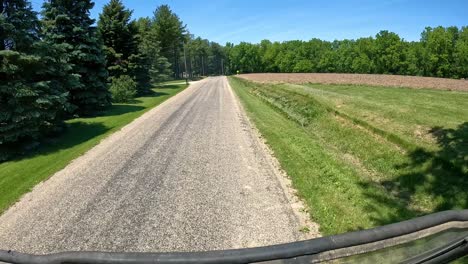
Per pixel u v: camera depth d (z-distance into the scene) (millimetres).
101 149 11398
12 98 11570
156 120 16797
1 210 6836
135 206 6605
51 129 13812
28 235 5652
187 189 7363
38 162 10461
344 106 14828
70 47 19125
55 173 9047
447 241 2051
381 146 9531
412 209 6324
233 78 71500
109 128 15523
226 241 5133
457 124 9734
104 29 30250
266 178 7793
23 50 12672
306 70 98438
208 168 8758
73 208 6660
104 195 7266
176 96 31266
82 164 9734
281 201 6477
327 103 15961
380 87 25000
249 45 115500
